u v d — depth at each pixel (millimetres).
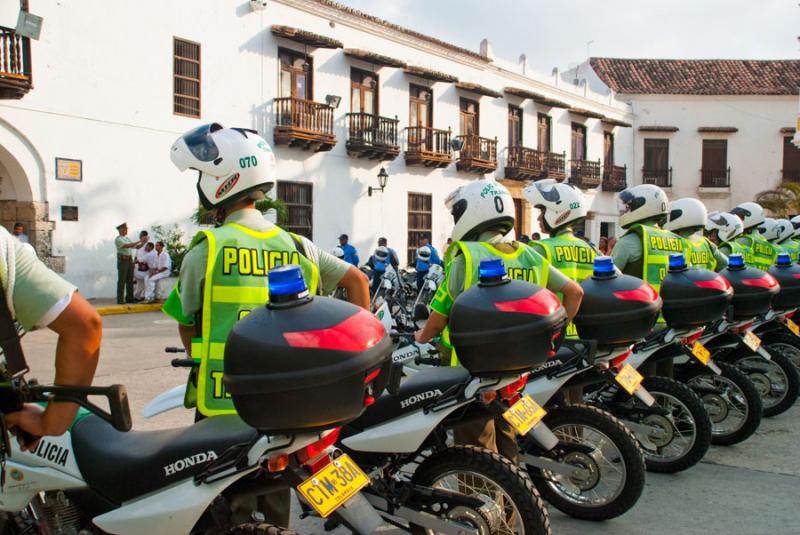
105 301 14953
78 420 2799
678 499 4547
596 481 3936
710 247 6504
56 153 14242
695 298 4871
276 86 18312
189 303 2840
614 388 4945
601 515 4039
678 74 34688
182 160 2961
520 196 26766
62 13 14164
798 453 5555
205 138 2938
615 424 3961
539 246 4871
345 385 2201
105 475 2594
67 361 1963
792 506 4426
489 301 3158
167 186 16156
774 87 33469
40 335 9922
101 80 14875
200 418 2959
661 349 5277
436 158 22391
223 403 2791
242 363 2223
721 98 33438
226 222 2998
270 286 2314
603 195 31578
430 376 3461
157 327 11984
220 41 17047
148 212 15844
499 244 3904
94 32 14703
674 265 5016
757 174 33531
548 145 28516
